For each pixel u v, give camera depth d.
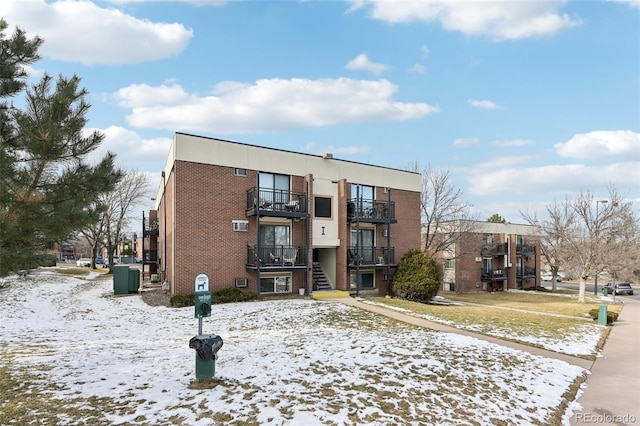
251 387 6.44
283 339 10.48
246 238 18.58
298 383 6.76
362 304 17.55
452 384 7.30
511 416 6.18
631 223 27.64
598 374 9.05
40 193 7.53
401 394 6.58
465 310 18.28
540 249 43.84
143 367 7.40
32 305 15.84
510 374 8.29
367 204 22.39
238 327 12.29
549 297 31.69
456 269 34.97
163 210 23.44
